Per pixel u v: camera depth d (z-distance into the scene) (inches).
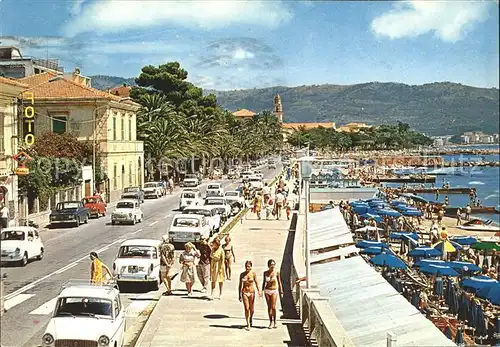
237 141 5059.1
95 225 1567.4
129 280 783.1
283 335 565.9
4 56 2507.4
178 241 1170.0
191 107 3821.4
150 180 3011.8
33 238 982.4
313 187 2551.7
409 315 523.2
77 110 2204.7
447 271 900.6
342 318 533.3
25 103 2023.9
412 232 1481.3
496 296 749.9
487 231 1914.4
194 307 687.1
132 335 581.0
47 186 1660.9
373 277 680.4
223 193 2062.0
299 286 665.0
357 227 1619.1
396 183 3764.8
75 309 491.5
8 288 732.0
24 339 523.5
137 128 2987.2
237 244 1232.2
